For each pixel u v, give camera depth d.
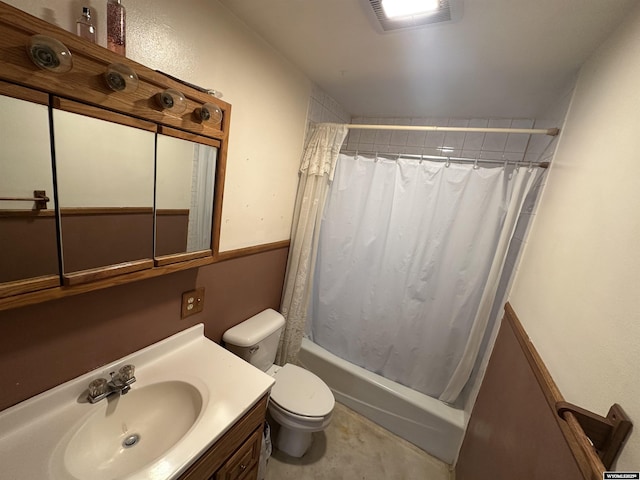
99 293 0.89
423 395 1.82
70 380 0.87
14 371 0.74
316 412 1.41
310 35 1.17
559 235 0.97
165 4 0.88
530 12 0.86
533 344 0.96
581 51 1.03
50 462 0.69
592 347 0.62
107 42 0.73
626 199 0.62
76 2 0.70
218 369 1.10
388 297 1.85
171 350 1.17
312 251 1.83
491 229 1.54
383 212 1.80
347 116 2.26
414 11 0.92
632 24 0.76
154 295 1.08
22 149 0.60
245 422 0.97
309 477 1.48
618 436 0.50
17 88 0.56
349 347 2.03
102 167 0.76
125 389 0.93
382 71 1.42
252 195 1.44
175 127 0.88
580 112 1.06
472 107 1.77
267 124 1.41
